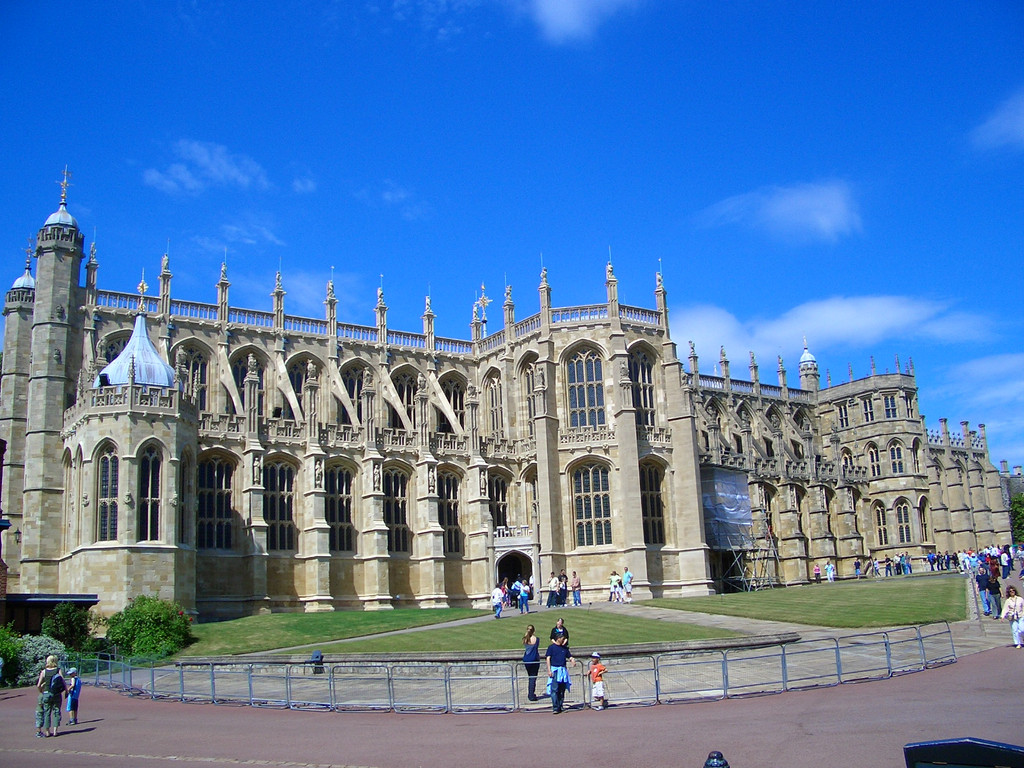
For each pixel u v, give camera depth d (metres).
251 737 27.52
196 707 35.84
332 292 86.12
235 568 70.38
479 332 95.12
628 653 39.47
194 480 66.19
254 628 57.19
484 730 27.44
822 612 52.84
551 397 82.88
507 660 39.44
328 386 83.56
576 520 81.25
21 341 72.75
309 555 73.12
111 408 62.56
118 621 53.66
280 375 81.12
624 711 29.94
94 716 33.59
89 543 60.84
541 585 78.44
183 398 66.25
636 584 77.31
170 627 53.03
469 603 80.81
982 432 126.38
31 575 66.31
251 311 81.81
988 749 9.77
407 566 78.94
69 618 53.09
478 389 92.88
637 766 20.67
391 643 48.81
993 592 47.16
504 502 86.00
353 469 78.44
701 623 52.22
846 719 24.78
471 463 82.50
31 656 46.81
